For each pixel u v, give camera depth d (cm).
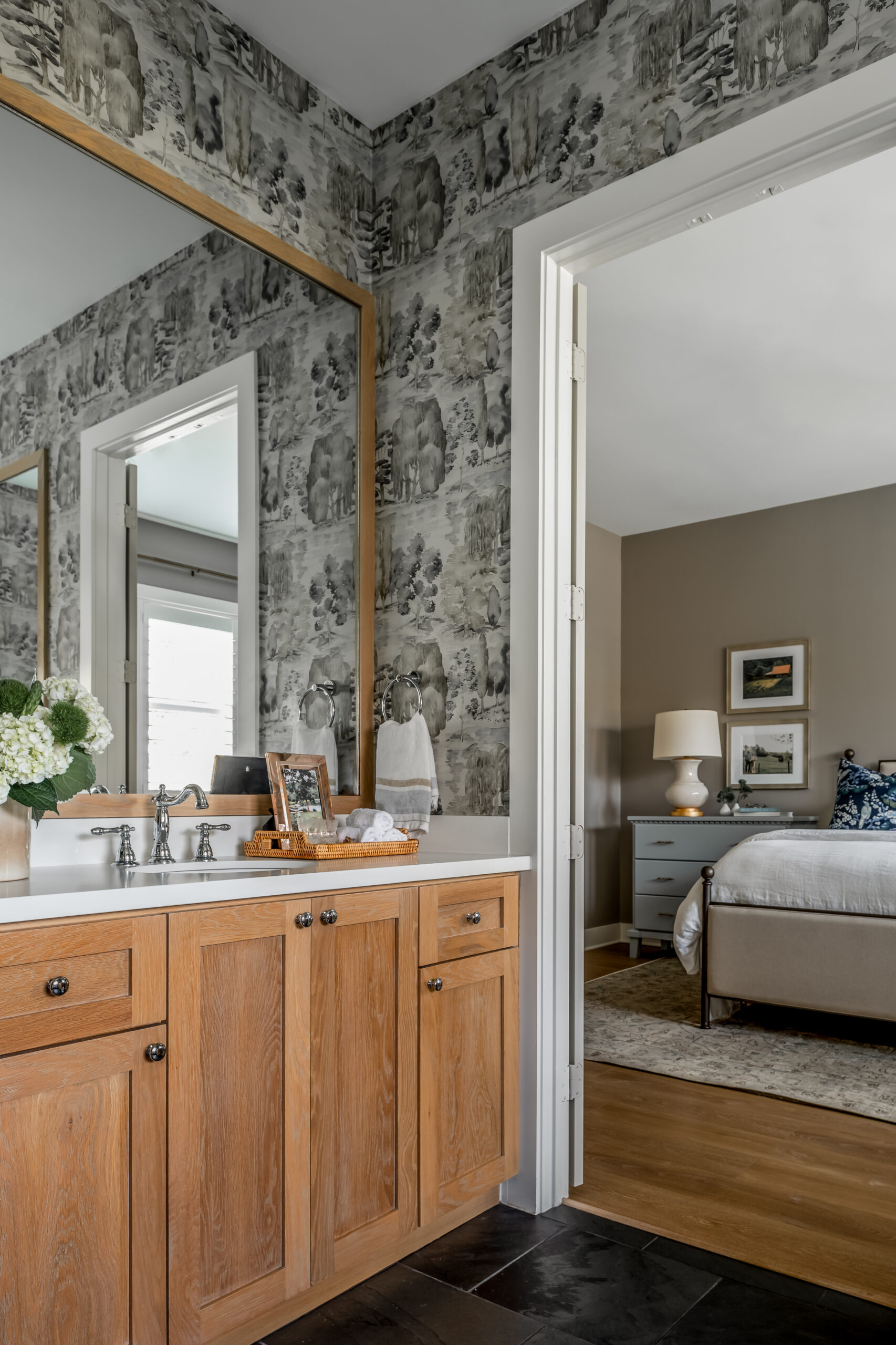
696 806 592
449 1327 174
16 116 194
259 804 233
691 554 649
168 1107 149
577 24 238
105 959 142
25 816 168
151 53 221
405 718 261
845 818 513
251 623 236
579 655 247
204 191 232
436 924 203
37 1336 130
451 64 258
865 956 362
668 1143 267
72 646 196
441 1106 202
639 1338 171
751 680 614
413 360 269
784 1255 203
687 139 215
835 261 329
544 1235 212
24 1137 131
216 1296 155
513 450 241
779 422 470
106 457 206
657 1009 431
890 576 567
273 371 246
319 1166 174
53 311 198
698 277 339
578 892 242
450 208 263
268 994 167
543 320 239
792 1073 332
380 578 271
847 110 190
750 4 207
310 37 248
